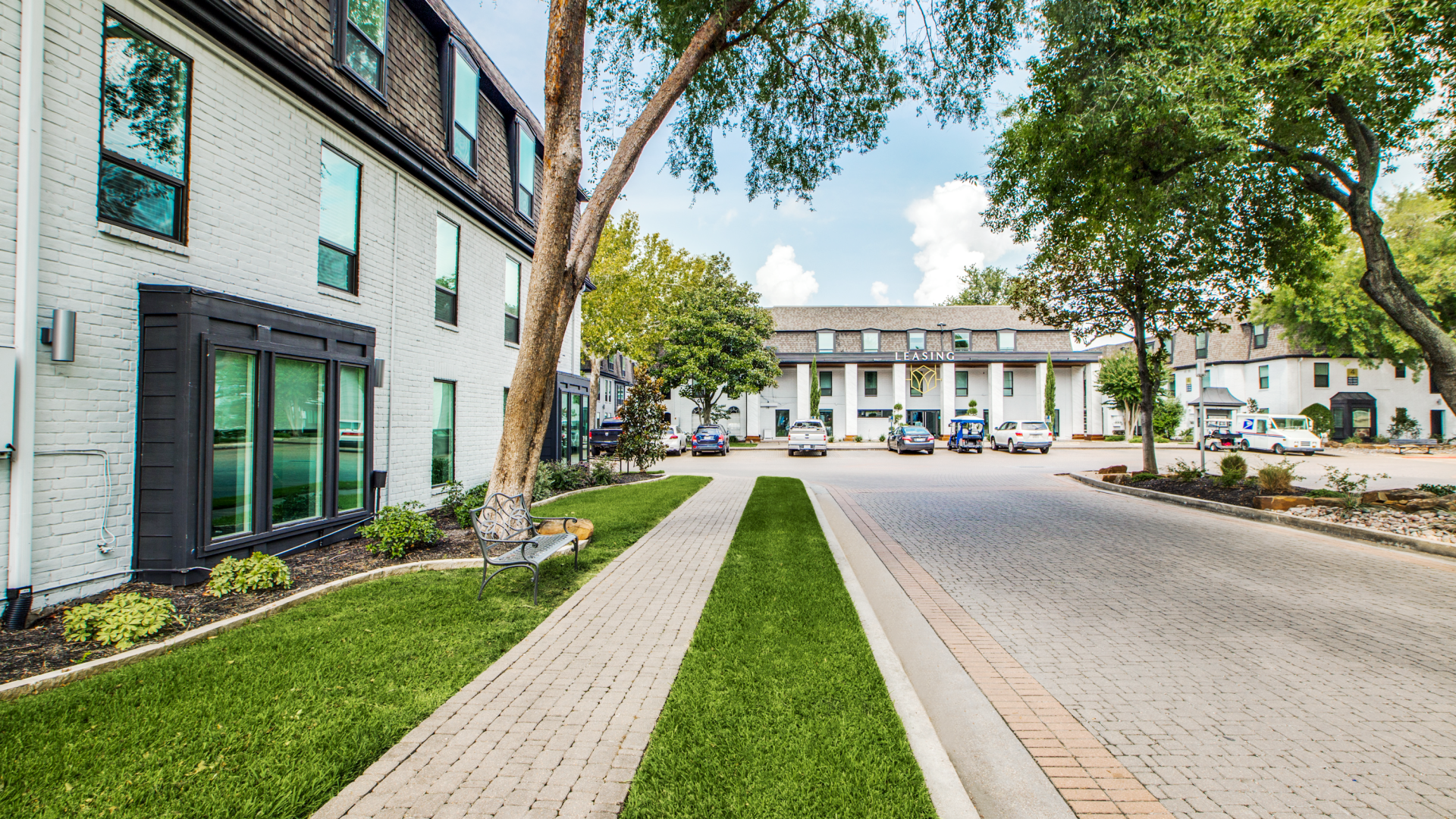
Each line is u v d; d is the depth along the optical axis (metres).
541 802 2.52
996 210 11.92
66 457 4.90
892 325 42.97
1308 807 2.68
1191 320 14.78
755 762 2.83
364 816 2.42
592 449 25.67
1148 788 2.83
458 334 11.07
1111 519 10.67
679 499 12.15
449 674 3.76
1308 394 36.38
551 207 7.07
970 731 3.37
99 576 5.13
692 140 10.76
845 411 42.28
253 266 6.69
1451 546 7.63
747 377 37.19
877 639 4.64
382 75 8.71
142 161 5.55
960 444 30.16
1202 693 3.86
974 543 8.71
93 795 2.53
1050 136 9.52
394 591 5.59
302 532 6.84
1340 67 7.58
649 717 3.27
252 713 3.24
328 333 7.23
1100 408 42.75
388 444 9.09
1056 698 3.79
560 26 6.89
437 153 10.07
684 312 37.44
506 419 7.34
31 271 4.64
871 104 10.45
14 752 2.83
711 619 4.84
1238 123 7.77
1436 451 29.20
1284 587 6.35
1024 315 17.20
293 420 6.82
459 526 8.62
